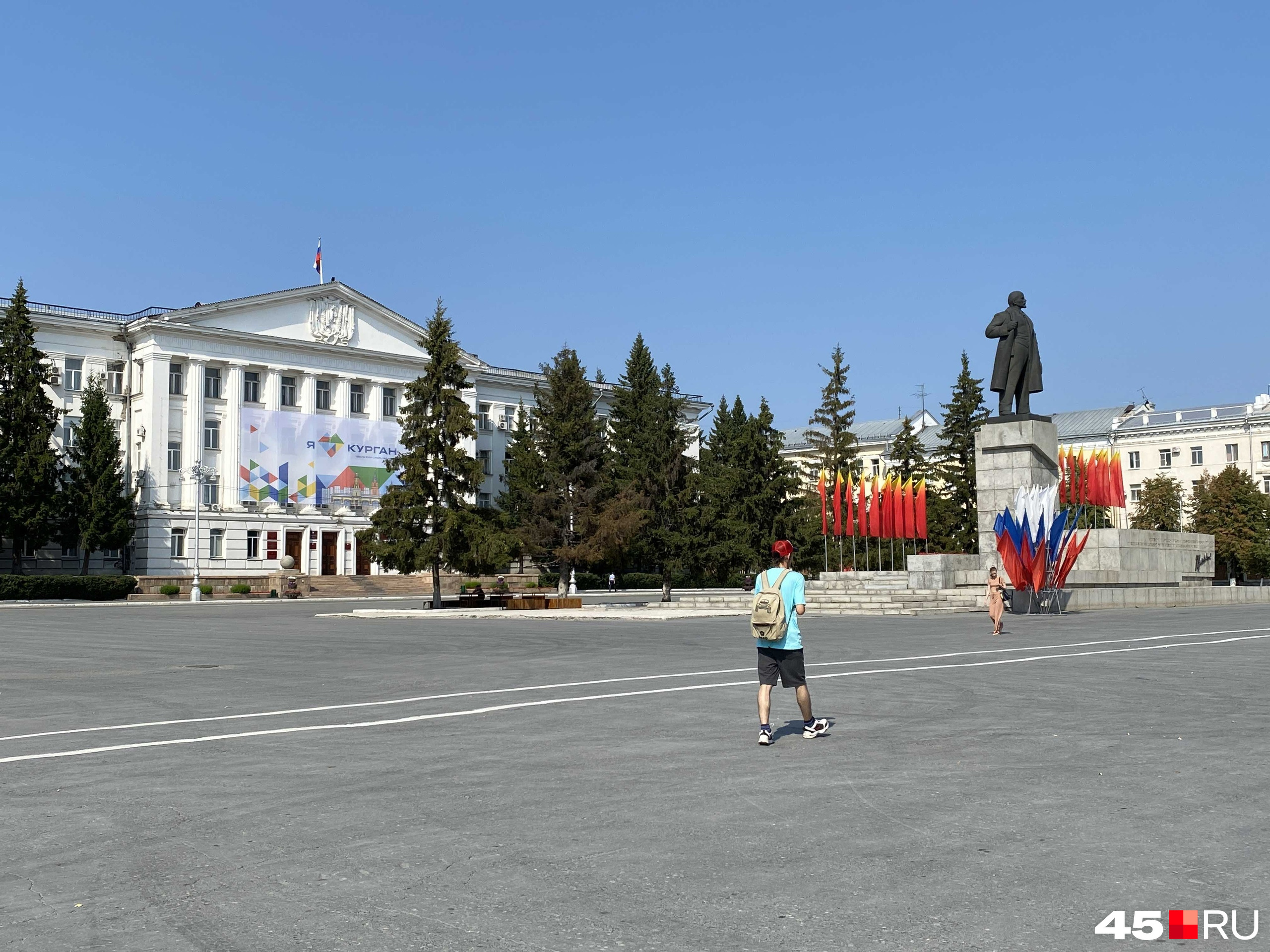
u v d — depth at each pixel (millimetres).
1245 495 81250
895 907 5582
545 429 68750
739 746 10367
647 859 6496
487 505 89750
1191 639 22609
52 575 62969
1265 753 9594
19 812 7977
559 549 65688
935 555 40469
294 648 25453
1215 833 6891
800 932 5246
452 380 51312
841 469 76125
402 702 14305
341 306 82812
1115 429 100500
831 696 13977
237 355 77250
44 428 65938
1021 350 37875
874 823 7289
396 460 50688
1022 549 33531
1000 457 38031
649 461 66000
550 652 22625
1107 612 33750
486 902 5766
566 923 5414
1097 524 52812
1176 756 9469
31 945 5254
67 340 73188
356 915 5598
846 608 36750
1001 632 25406
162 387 74000
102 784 8961
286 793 8523
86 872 6434
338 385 82562
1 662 21625
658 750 10172
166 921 5562
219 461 76500
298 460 79688
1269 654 18984
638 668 18266
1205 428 94938
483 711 13125
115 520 67438
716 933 5242
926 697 13711
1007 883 5945
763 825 7281
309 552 79438
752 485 64875
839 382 79000
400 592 75938
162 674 18969
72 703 14742
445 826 7395
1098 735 10602
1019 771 8906
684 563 58406
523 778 8961
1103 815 7395
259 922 5520
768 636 10352
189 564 73688
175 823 7590
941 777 8703
